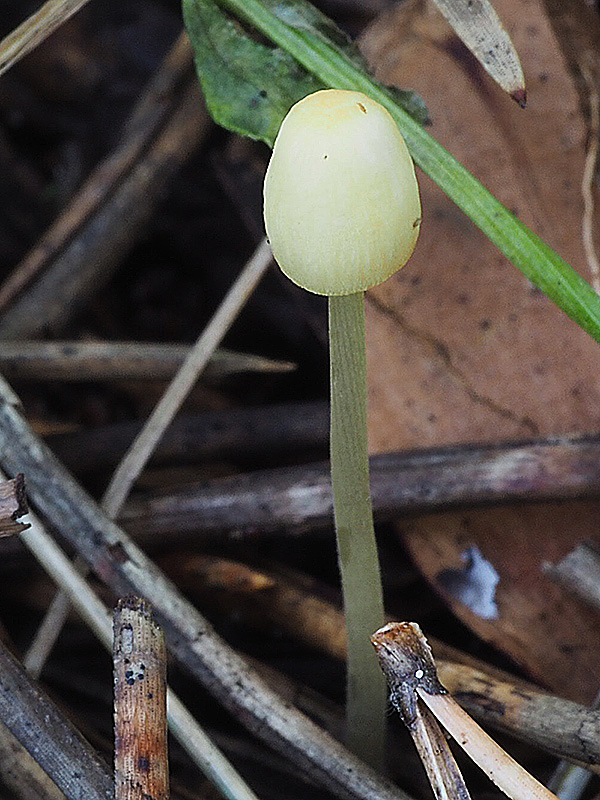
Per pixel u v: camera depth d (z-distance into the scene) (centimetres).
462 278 30
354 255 21
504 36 26
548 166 30
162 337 40
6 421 27
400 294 30
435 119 31
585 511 28
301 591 29
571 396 29
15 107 42
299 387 38
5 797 25
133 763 23
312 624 28
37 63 42
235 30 27
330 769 25
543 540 28
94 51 42
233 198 35
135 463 29
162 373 32
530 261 25
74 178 42
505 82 26
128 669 23
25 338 34
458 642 30
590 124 30
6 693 24
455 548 28
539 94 31
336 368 23
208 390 36
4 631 27
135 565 26
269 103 27
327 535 30
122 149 37
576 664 27
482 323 30
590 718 24
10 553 29
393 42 31
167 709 25
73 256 35
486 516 28
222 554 30
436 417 29
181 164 37
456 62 31
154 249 41
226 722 29
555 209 30
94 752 24
